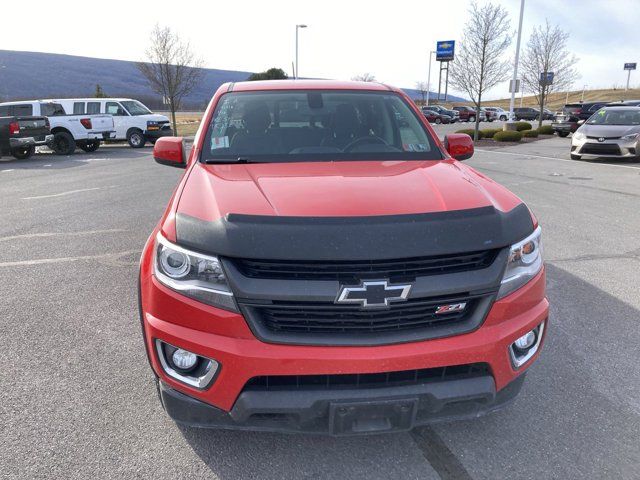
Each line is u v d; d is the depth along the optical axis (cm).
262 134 349
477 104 2581
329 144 344
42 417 284
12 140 1664
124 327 396
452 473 243
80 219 770
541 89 3192
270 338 213
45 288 479
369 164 312
